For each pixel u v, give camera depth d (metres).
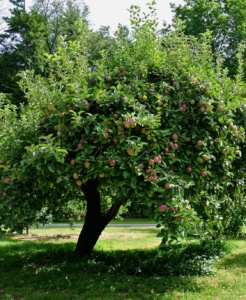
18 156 4.66
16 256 6.55
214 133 4.48
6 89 19.19
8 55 20.25
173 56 4.82
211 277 4.93
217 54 5.56
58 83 4.78
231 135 4.59
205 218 5.26
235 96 4.93
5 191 4.29
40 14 23.62
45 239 9.35
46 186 4.25
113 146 4.00
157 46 5.02
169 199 3.78
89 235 6.33
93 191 6.07
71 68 4.58
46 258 6.29
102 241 8.66
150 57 4.81
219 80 5.09
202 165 4.40
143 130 3.92
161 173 3.95
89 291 4.29
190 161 4.33
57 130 4.51
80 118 3.89
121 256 6.32
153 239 9.19
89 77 4.74
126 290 4.34
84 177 3.97
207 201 4.39
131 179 3.82
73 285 4.50
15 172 4.12
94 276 4.91
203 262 5.61
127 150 3.76
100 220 6.34
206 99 4.38
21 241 8.81
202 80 4.54
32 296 4.14
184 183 3.96
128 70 4.70
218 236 5.60
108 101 4.15
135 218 17.89
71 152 4.21
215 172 4.60
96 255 6.31
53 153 3.67
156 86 4.57
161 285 4.50
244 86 5.31
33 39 20.45
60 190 5.39
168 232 3.68
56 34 23.78
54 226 13.56
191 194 4.41
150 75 4.85
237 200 5.58
